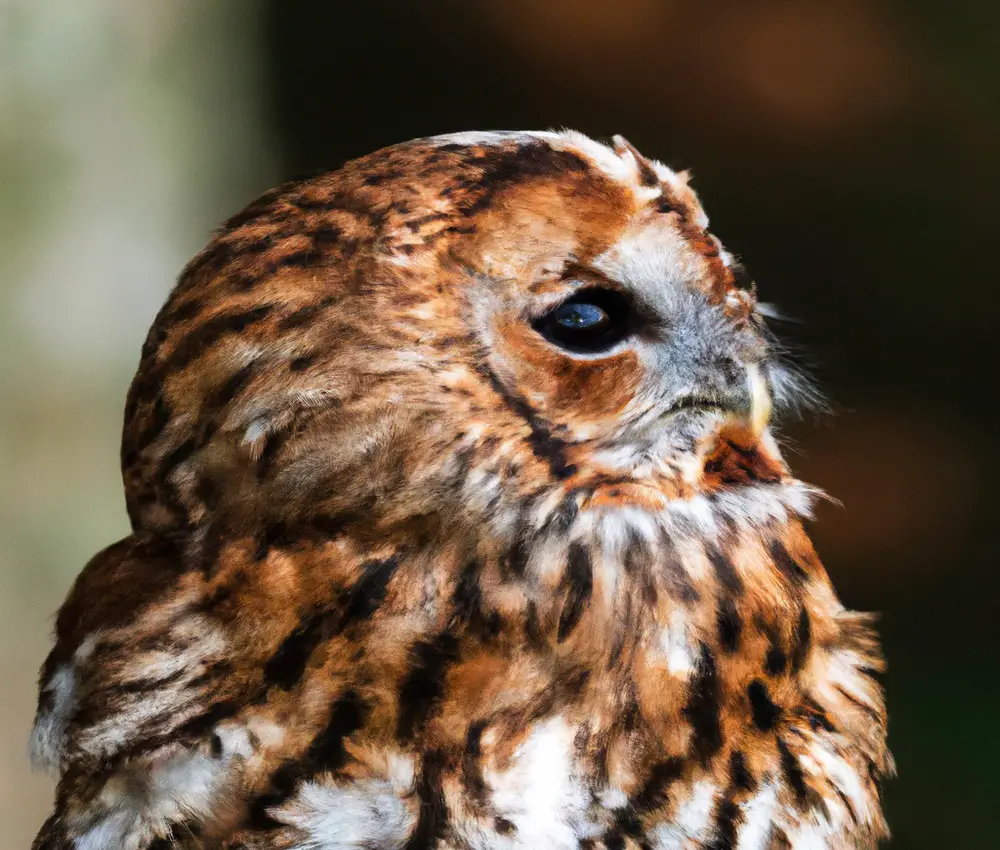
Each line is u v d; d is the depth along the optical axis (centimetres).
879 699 221
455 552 217
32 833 255
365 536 217
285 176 345
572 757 217
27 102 262
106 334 266
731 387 219
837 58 420
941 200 413
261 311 217
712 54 423
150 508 218
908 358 407
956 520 386
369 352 217
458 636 217
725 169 421
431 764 216
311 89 386
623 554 218
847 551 386
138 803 217
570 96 419
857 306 410
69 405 263
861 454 395
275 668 217
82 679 218
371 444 217
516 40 413
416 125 402
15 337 259
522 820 216
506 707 217
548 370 217
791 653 219
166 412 218
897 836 307
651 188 219
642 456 218
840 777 219
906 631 364
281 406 217
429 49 402
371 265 217
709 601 218
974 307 406
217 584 217
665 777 217
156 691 217
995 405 400
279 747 216
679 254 218
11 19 259
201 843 216
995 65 416
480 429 217
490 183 218
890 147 416
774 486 220
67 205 264
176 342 218
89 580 219
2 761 254
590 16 414
